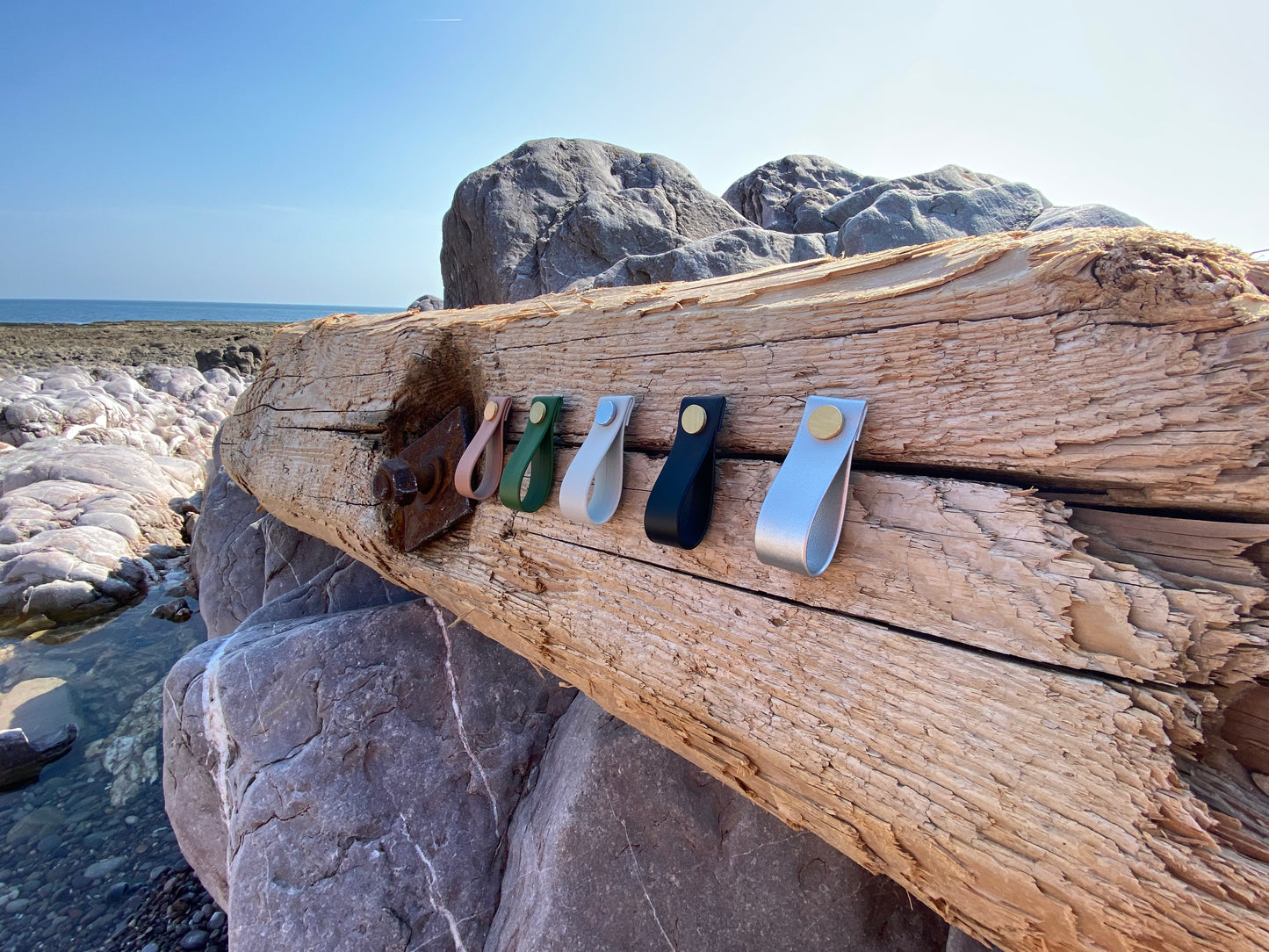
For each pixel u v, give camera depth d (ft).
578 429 4.21
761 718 3.04
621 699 3.96
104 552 21.97
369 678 7.13
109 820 11.69
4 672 17.07
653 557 3.62
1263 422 2.02
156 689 16.29
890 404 2.77
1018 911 2.36
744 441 3.28
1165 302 2.17
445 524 5.27
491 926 5.94
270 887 6.04
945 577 2.57
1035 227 16.26
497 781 6.68
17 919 9.55
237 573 12.06
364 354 6.43
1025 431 2.43
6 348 91.09
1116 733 2.17
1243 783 2.19
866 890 4.79
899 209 19.75
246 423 8.77
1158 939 2.03
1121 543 2.38
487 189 23.82
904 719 2.60
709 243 19.24
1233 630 2.08
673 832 5.19
